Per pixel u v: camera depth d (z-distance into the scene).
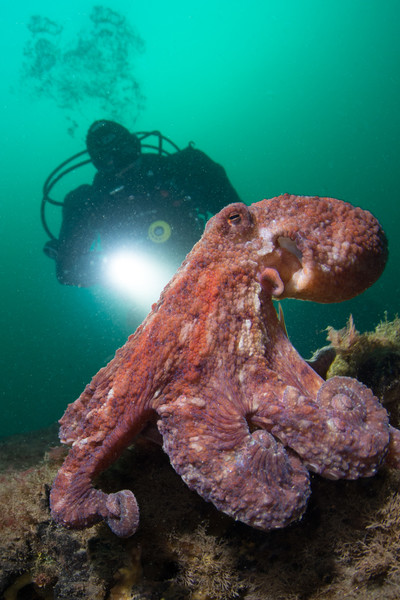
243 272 1.66
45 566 2.31
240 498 1.31
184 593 1.85
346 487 1.80
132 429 1.61
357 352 2.42
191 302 1.59
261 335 1.59
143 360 1.57
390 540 1.74
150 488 1.98
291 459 1.44
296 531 1.82
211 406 1.46
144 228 5.35
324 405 1.44
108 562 1.94
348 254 1.68
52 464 2.56
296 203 1.76
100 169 5.26
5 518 2.33
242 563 1.85
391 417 2.21
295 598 1.79
